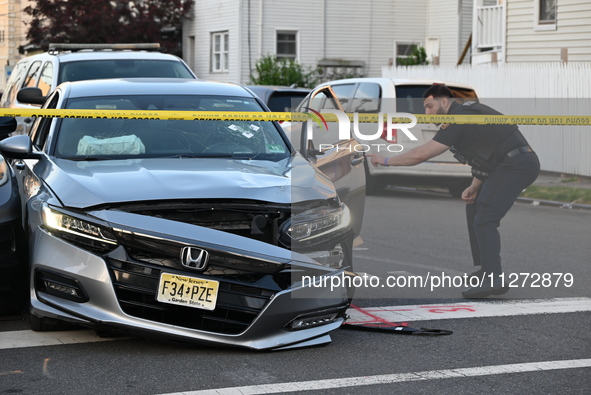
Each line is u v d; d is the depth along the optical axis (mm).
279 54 41219
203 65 43781
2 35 48312
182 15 44125
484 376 5941
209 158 7590
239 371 5969
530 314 7797
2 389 5570
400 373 5984
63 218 6395
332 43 41938
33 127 8914
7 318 7488
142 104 8195
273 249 6355
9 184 7410
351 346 6680
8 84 16547
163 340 6293
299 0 41156
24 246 7281
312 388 5633
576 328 7293
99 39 44094
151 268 6215
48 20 44719
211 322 6348
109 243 6246
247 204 6453
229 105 8367
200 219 6492
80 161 7398
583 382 5824
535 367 6156
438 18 42625
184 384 5676
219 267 6270
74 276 6266
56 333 6918
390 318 7590
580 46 26234
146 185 6559
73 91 8367
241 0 40250
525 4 28250
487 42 31312
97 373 5906
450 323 7441
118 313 6199
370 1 42312
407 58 38438
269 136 8125
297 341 6441
